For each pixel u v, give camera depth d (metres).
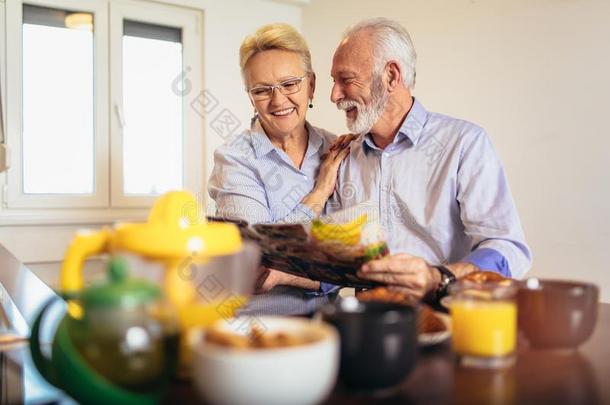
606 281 2.07
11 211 2.54
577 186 2.14
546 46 2.21
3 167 2.12
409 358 0.57
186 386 0.59
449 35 2.55
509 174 2.36
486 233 1.50
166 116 2.92
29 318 0.96
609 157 2.05
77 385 0.52
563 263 2.20
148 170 2.88
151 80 2.87
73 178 2.72
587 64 2.10
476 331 0.66
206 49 2.92
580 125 2.13
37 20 2.60
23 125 2.59
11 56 2.50
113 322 0.51
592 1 2.07
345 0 3.01
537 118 2.26
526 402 0.54
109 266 0.53
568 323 0.71
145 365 0.52
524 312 0.73
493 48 2.39
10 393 0.58
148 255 0.58
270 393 0.47
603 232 2.08
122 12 2.73
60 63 2.66
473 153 1.58
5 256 2.04
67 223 2.62
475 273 0.88
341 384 0.60
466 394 0.57
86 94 2.72
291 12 3.18
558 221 2.21
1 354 0.73
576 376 0.62
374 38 1.66
